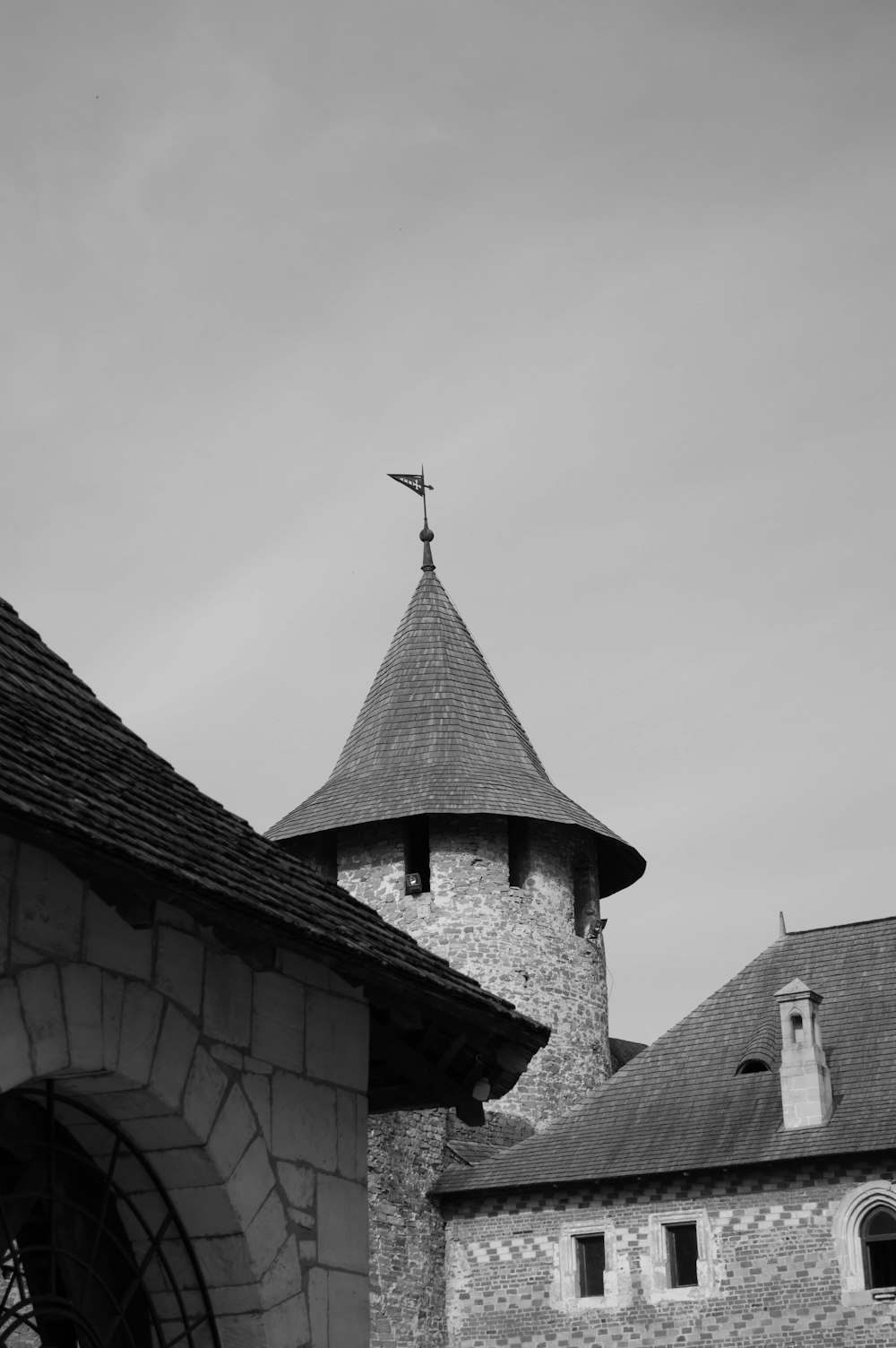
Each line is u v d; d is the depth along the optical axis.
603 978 32.72
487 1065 9.82
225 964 8.32
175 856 7.39
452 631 34.88
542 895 32.06
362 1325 8.67
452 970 9.48
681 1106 27.64
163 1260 8.05
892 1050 27.05
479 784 31.84
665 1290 26.03
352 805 31.88
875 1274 24.88
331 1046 8.97
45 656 9.08
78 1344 7.96
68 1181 7.88
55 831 6.61
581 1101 31.03
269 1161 8.33
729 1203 26.03
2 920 7.11
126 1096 7.74
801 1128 26.05
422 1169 27.80
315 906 8.59
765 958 30.23
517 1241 27.30
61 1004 7.31
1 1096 7.55
